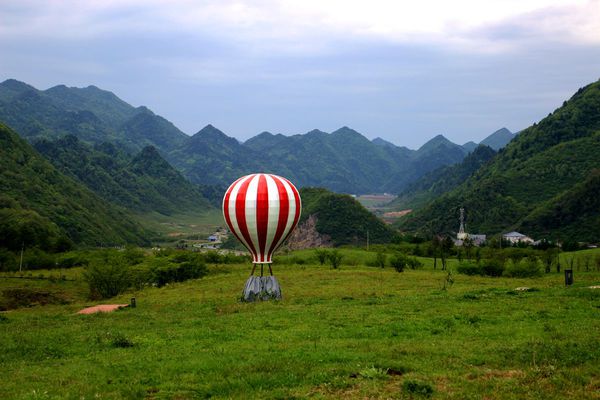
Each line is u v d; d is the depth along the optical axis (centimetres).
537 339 2112
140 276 7294
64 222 18250
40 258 10819
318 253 9688
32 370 1970
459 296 3581
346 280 5847
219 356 2042
